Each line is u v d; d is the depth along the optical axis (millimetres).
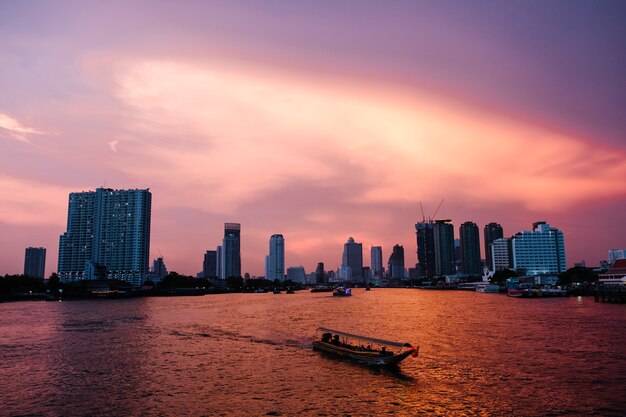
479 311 157375
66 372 68812
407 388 57062
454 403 51281
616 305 168875
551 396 53031
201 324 129250
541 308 162500
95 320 143500
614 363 67688
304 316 152625
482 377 61281
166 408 51531
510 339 90125
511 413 47969
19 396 57000
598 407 49312
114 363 74625
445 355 75250
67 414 50500
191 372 67562
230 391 57531
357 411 49438
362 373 64812
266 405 51875
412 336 97188
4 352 85312
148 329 118062
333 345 79500
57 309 198000
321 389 57500
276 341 95062
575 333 95625
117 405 52969
